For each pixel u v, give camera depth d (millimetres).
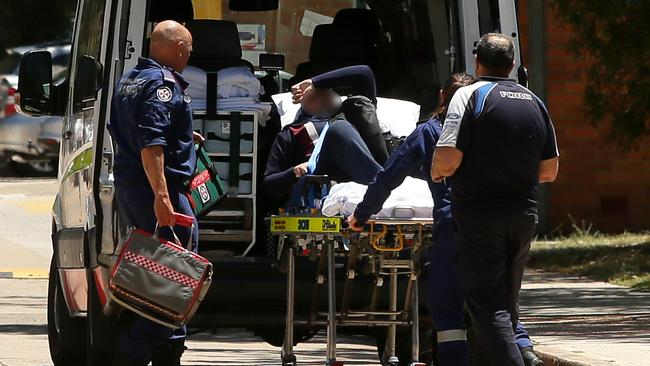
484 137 17234
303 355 26750
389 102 21844
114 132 18391
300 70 24797
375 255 18531
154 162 17703
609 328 27578
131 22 19078
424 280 19359
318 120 20406
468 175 17344
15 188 60938
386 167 17766
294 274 19109
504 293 17500
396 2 23656
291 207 19078
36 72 22672
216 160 20297
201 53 22438
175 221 17875
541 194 50281
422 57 23203
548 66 50438
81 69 20156
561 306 31922
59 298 22797
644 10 39281
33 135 68312
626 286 36500
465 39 20172
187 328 20469
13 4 84312
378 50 24625
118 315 18484
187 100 18297
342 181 19609
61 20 85250
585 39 40781
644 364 21969
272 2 25422
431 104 22188
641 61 40000
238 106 20766
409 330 20422
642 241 45531
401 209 18203
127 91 18062
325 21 25594
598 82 41188
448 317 18250
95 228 19250
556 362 23016
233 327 19594
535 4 49094
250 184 20281
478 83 17562
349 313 18953
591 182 50938
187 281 17625
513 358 17172
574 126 50844
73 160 21406
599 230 50969
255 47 25547
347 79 20375
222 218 20266
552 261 42219
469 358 17938
